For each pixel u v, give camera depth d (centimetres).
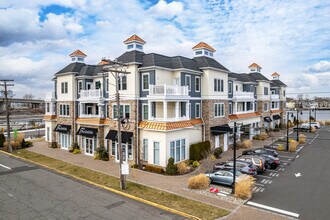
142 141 2436
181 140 2447
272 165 2402
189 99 2612
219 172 1920
